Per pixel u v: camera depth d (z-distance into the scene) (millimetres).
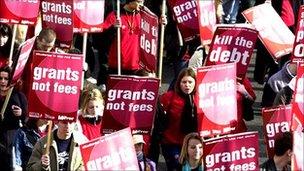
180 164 17406
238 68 18641
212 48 18609
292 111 17188
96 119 17656
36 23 20078
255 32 18531
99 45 21281
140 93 17172
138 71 19516
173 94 18281
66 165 16625
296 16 23078
